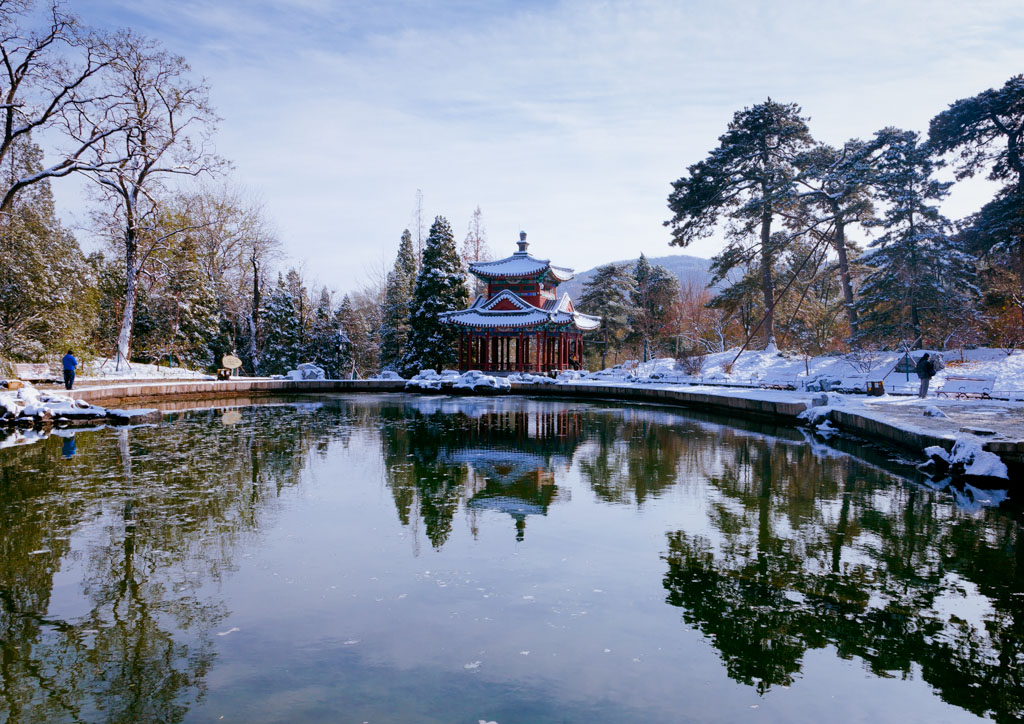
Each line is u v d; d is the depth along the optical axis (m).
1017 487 11.30
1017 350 29.30
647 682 5.00
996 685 5.02
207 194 42.94
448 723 4.41
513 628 5.89
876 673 5.21
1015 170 34.81
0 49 25.62
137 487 11.36
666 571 7.39
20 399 19.80
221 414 24.80
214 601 6.46
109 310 41.72
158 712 4.57
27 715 4.56
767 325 42.59
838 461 14.45
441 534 8.78
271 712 4.55
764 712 4.62
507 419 23.58
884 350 34.88
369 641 5.62
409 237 54.19
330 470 13.22
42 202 32.94
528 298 45.72
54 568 7.35
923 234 32.91
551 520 9.52
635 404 30.70
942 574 7.36
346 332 53.94
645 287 59.31
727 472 13.20
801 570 7.46
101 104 29.44
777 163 40.34
